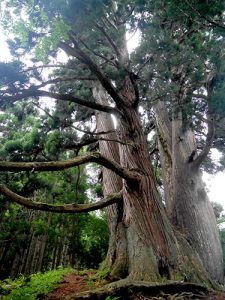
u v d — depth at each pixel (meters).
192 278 6.97
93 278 7.30
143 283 6.08
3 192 6.59
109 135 10.67
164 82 8.08
